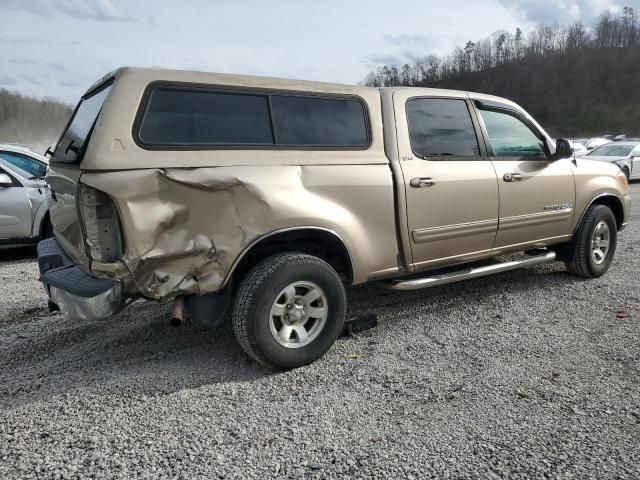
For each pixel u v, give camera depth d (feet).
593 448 8.30
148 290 9.77
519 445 8.41
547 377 10.75
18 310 15.53
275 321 11.03
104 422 9.18
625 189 19.04
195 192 9.82
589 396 9.94
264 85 11.08
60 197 11.30
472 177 13.98
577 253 17.52
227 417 9.36
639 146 61.41
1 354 12.23
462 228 13.91
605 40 416.05
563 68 387.14
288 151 11.16
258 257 11.38
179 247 9.79
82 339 13.12
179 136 9.98
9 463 8.01
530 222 15.67
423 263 13.44
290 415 9.42
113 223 9.42
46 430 8.93
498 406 9.62
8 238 22.39
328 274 11.35
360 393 10.21
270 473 7.80
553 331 13.30
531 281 17.81
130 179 9.21
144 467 7.94
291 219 10.76
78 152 10.07
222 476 7.73
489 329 13.51
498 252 15.24
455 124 14.12
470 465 7.93
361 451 8.32
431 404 9.75
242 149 10.59
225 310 10.69
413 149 13.02
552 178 16.19
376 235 12.28
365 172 12.06
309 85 11.71
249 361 11.72
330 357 11.88
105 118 9.37
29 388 10.46
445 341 12.76
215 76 10.52
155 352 12.23
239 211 10.27
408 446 8.44
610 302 15.51
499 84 394.32
